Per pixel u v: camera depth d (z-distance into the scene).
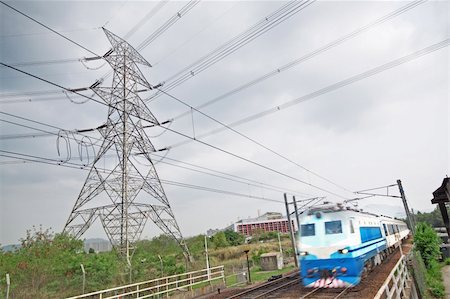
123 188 27.45
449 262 30.20
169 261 27.67
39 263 19.48
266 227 146.38
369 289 15.84
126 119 28.94
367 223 20.61
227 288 24.45
